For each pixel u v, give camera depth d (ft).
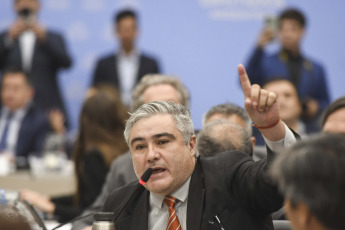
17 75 43.14
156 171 14.38
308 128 43.45
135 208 15.15
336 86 54.13
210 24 54.34
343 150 9.19
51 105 50.83
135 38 51.88
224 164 14.87
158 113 14.53
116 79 51.16
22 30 50.16
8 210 10.22
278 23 47.09
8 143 42.37
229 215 14.23
